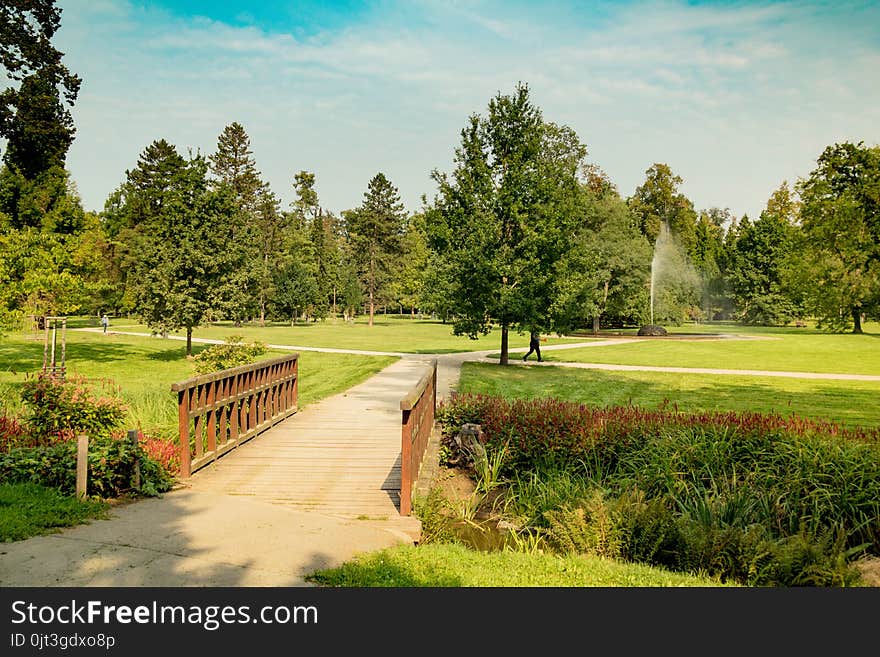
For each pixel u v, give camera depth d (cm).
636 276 4775
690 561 635
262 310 6397
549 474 939
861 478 774
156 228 2834
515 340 4234
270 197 6625
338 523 595
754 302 6388
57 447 700
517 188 2230
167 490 693
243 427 964
